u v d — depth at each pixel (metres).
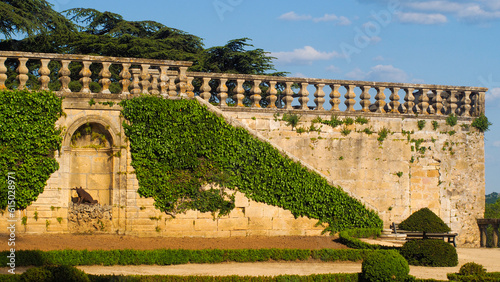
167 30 48.97
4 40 41.84
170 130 25.81
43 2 43.59
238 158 26.44
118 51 45.09
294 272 21.19
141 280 18.56
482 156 32.12
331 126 29.53
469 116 32.06
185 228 25.75
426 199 30.89
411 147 30.77
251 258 22.78
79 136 25.70
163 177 25.62
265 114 28.64
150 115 25.66
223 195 26.17
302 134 29.08
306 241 25.55
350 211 27.55
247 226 26.39
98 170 25.91
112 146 25.50
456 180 31.52
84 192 25.20
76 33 45.38
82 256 20.86
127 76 25.80
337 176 29.47
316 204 27.14
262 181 26.62
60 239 23.48
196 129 26.09
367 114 30.09
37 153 24.59
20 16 40.53
